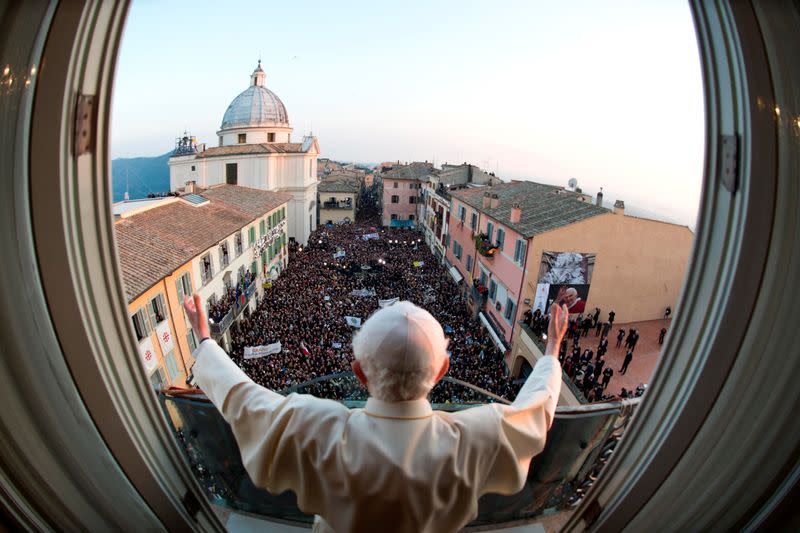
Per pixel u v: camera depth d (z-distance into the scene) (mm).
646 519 1836
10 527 1503
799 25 1312
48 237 1340
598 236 20891
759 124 1324
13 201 1301
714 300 1526
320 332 22281
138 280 15148
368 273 35500
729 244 1471
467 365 20078
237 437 1369
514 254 22328
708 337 1541
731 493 1673
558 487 2559
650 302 22625
